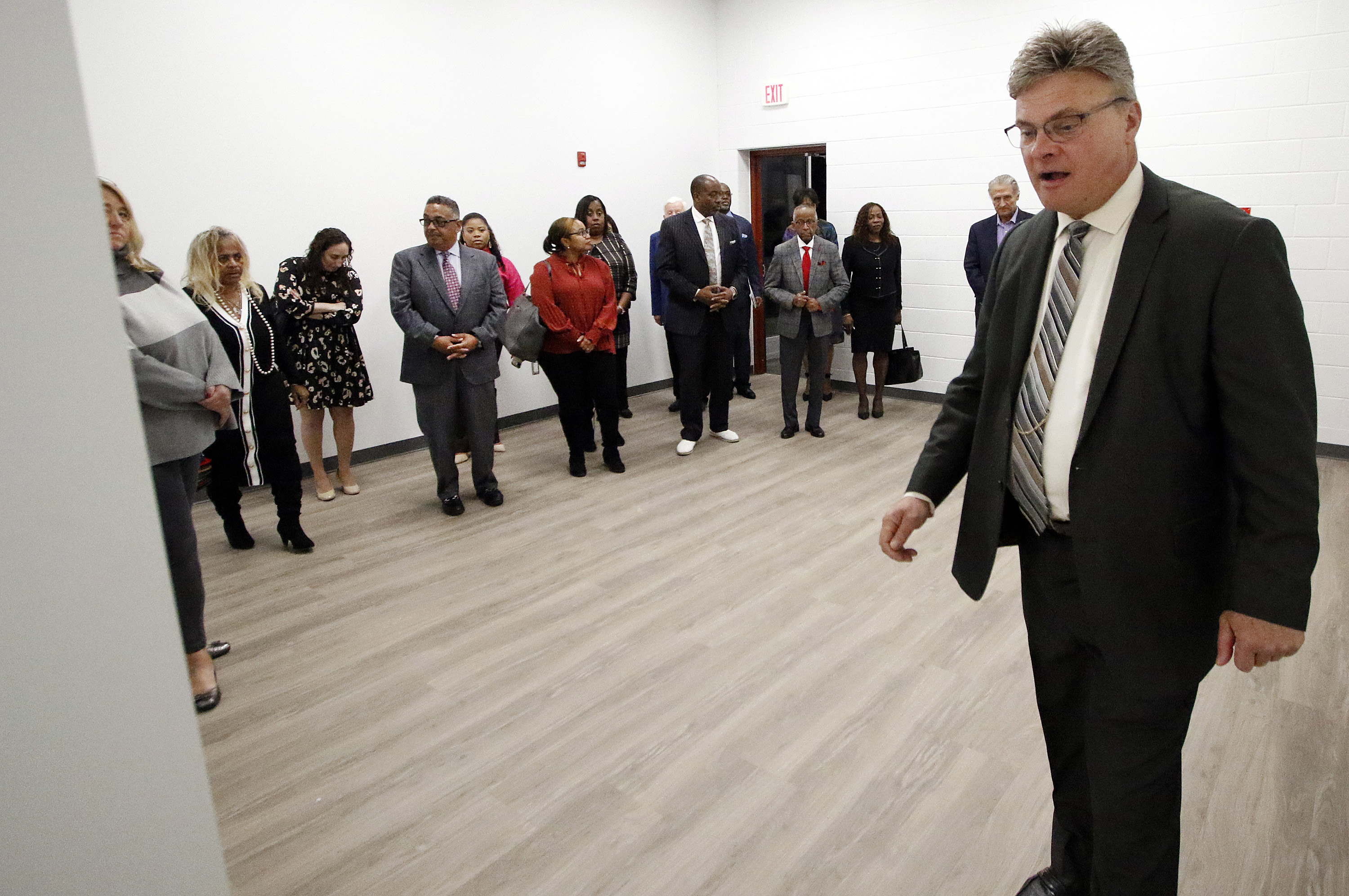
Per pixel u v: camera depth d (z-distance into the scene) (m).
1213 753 2.08
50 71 0.78
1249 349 1.06
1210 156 4.80
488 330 3.88
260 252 4.50
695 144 6.98
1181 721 1.22
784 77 6.65
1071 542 1.30
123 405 0.86
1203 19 4.71
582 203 5.11
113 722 0.88
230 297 3.32
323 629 2.90
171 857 0.95
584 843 1.83
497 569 3.37
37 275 0.79
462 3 5.23
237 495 3.60
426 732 2.28
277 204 4.53
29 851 0.84
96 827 0.88
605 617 2.92
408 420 5.27
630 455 5.01
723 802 1.95
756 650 2.65
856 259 5.43
